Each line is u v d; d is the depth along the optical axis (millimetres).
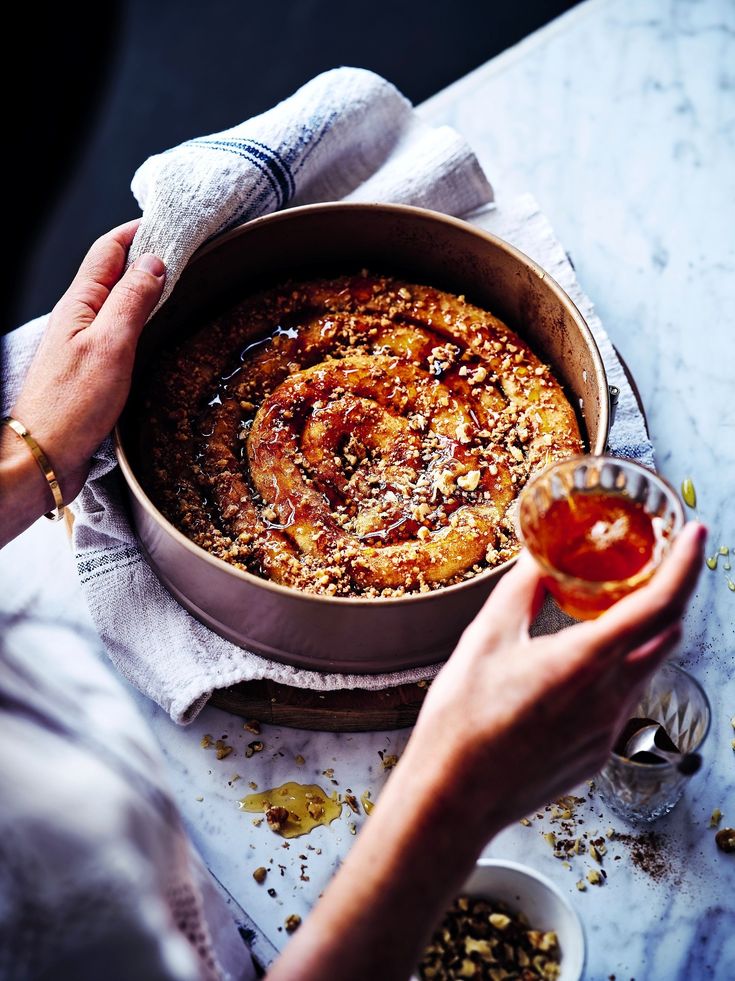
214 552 662
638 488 579
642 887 619
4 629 457
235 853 631
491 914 576
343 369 714
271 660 648
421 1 1271
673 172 836
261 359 724
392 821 491
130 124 1235
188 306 727
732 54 879
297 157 735
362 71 774
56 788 409
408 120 790
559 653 484
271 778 651
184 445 697
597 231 816
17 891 397
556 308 687
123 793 422
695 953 603
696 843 629
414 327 734
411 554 652
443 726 497
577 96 871
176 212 685
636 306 788
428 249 725
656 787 600
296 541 667
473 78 889
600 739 510
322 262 745
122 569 672
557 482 580
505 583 531
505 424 702
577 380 695
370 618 599
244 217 719
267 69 1266
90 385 631
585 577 567
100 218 1185
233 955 573
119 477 684
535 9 1264
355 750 659
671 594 481
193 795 646
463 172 759
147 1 1289
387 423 699
